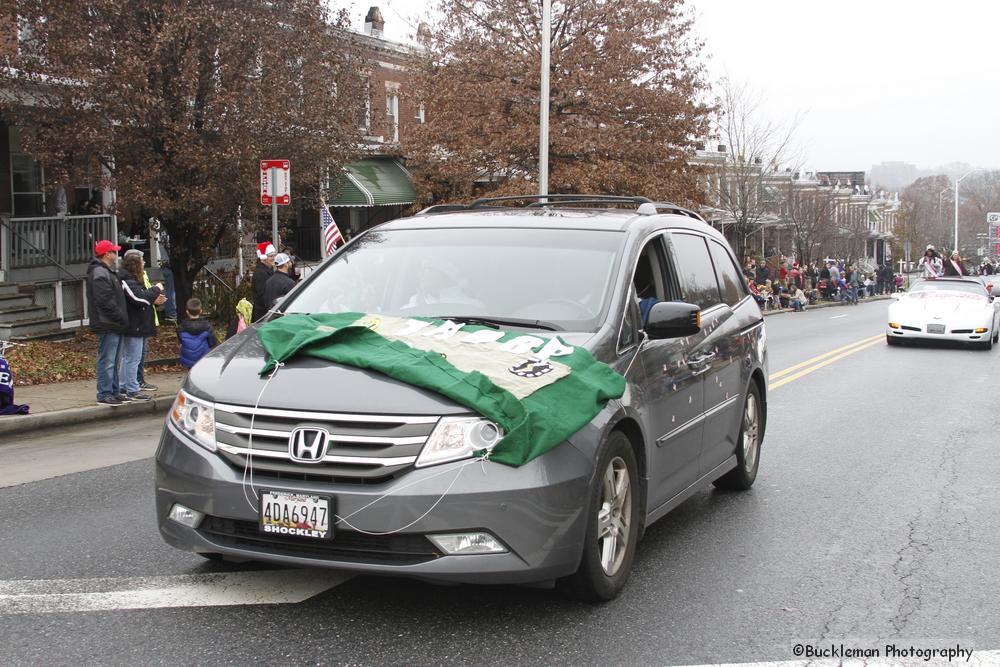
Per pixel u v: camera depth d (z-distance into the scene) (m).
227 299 20.44
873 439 9.59
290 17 17.44
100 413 11.26
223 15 15.96
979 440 9.57
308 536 4.01
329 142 18.00
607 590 4.64
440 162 28.73
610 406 4.57
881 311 38.88
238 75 16.70
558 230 5.60
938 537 6.14
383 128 31.47
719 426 6.39
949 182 119.50
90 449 9.26
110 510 6.59
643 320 5.29
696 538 6.03
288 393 4.19
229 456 4.19
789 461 8.52
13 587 4.86
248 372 4.43
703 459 6.14
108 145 16.09
